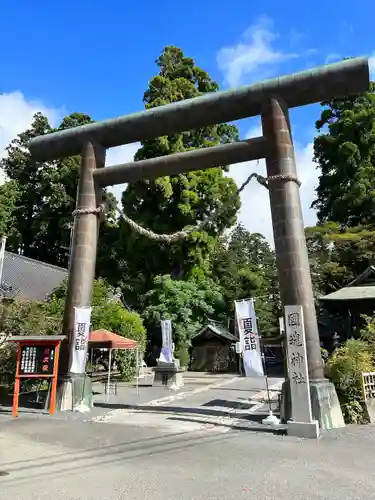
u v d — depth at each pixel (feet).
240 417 31.83
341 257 85.61
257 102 34.55
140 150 97.91
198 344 90.94
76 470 18.53
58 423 29.91
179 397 44.70
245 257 154.20
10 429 27.91
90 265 37.99
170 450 22.07
